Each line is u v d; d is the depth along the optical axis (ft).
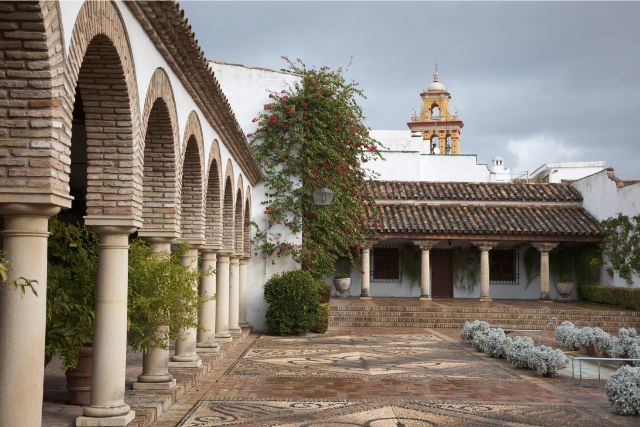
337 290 88.28
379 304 78.64
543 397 34.27
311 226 69.62
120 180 23.36
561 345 57.36
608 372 44.19
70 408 26.07
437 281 91.56
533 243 84.94
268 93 69.21
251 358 46.50
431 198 90.79
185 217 37.09
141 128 24.50
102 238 23.63
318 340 59.31
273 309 62.85
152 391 30.40
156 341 28.71
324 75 69.77
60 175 17.80
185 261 36.73
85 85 22.50
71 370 26.53
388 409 30.27
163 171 30.01
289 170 68.64
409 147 125.80
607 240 83.71
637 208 77.05
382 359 47.29
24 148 17.17
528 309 75.82
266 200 68.49
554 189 94.89
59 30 16.92
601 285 84.69
